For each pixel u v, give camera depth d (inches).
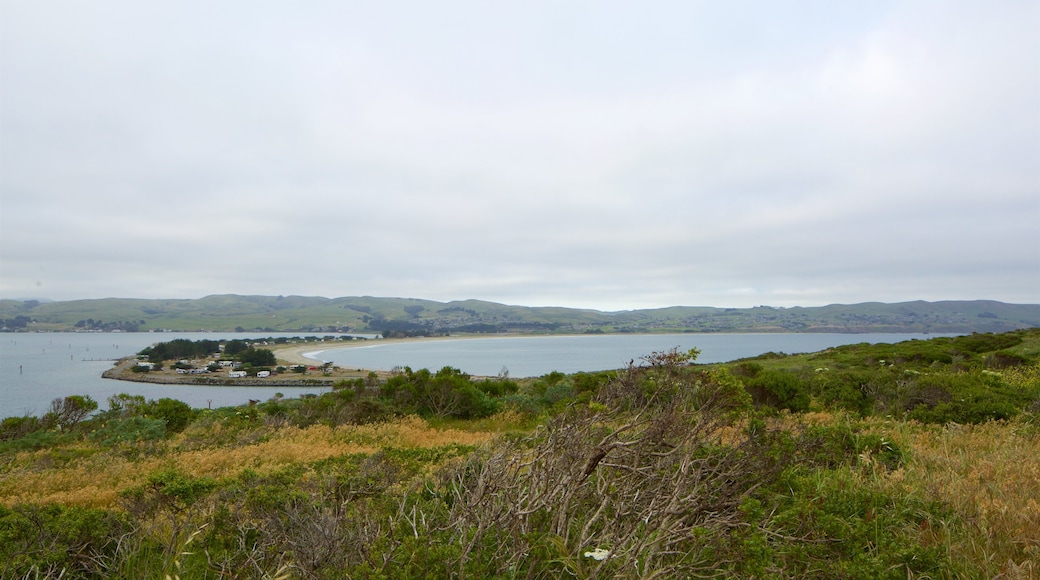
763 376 514.0
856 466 208.4
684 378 208.2
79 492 339.0
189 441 577.6
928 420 389.4
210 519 194.5
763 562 110.3
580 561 111.5
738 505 128.6
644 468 126.4
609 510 129.3
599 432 139.8
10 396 2268.7
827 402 504.4
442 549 111.1
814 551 121.0
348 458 360.5
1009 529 138.6
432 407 756.0
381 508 185.0
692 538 118.8
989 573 118.9
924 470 192.7
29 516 186.7
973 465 201.2
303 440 534.9
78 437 669.9
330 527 134.6
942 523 142.1
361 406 707.4
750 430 192.7
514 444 171.5
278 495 206.5
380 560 116.6
